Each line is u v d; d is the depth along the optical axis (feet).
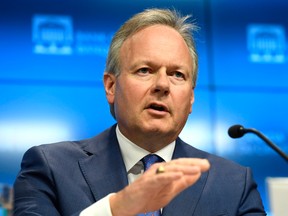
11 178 19.95
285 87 22.04
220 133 21.26
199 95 21.47
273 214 8.00
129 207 8.71
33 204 11.00
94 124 20.86
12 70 20.76
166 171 8.35
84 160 11.73
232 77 21.85
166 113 11.35
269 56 22.20
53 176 11.39
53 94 20.80
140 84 11.41
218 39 22.06
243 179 12.12
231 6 22.33
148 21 12.00
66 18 21.40
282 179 8.15
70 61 21.13
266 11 22.50
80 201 11.08
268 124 21.70
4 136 20.18
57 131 20.61
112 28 21.63
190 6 22.12
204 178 11.82
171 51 11.56
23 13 21.18
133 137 11.66
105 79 12.53
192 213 11.24
